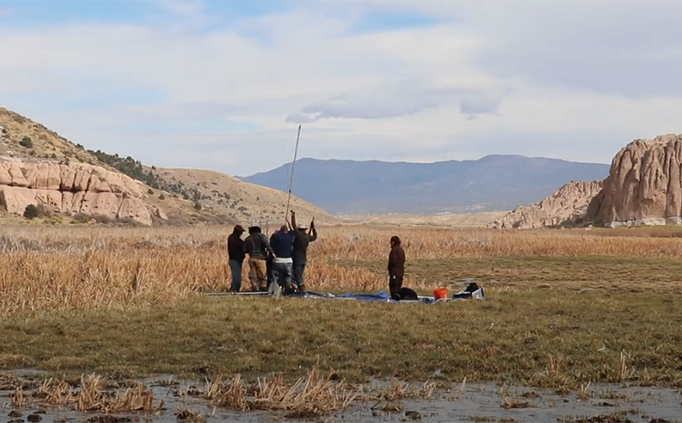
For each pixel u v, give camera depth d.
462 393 12.59
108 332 17.56
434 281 33.69
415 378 13.69
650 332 17.81
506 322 19.38
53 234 57.19
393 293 25.05
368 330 17.94
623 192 168.75
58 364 14.41
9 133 147.00
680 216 163.25
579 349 15.95
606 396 12.41
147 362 14.88
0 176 113.44
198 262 29.86
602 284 32.28
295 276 26.44
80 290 21.78
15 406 11.44
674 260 48.34
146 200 145.38
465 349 15.84
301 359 14.95
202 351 15.88
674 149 167.88
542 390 12.91
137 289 22.89
